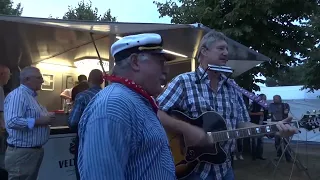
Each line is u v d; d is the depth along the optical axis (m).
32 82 3.80
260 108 8.76
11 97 3.67
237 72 7.98
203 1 9.62
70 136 4.55
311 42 9.69
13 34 5.13
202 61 2.66
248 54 6.34
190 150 2.57
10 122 3.57
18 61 7.38
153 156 1.36
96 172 1.23
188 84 2.62
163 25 4.40
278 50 9.67
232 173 2.75
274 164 7.81
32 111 3.72
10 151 3.65
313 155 10.38
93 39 5.09
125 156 1.28
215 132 2.53
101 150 1.24
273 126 2.62
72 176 4.57
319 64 11.38
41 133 3.75
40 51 6.66
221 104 2.65
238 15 8.89
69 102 7.49
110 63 4.79
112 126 1.26
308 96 14.51
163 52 1.52
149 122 1.39
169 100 2.58
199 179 2.58
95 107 1.33
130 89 1.42
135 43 1.45
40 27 4.64
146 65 1.46
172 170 1.45
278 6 8.93
